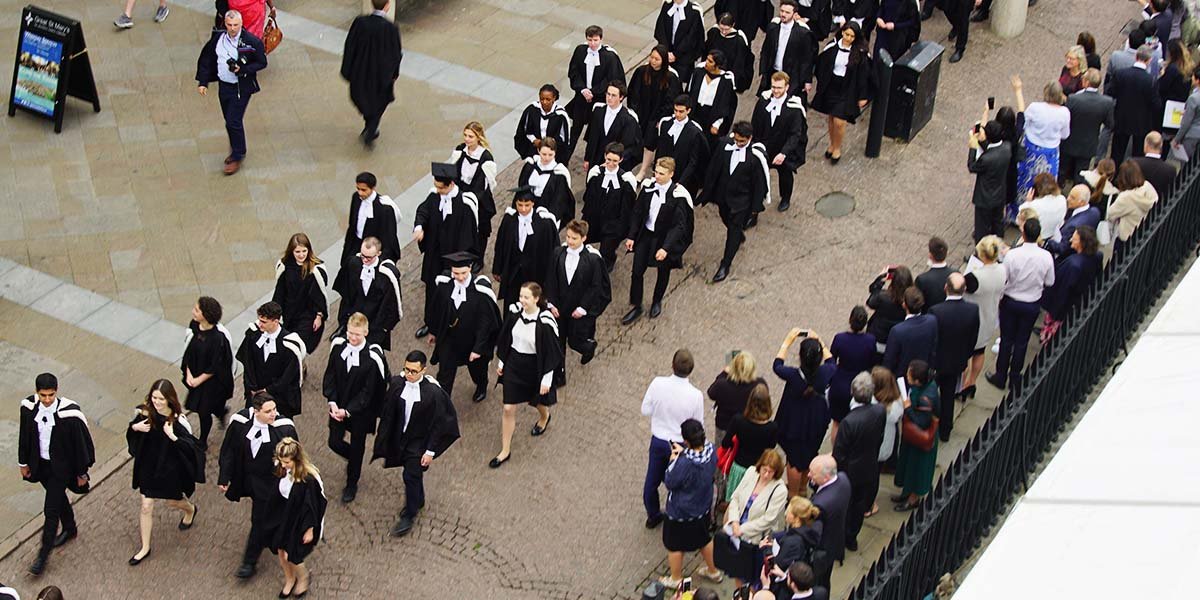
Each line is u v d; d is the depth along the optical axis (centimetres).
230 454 1812
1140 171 2158
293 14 3209
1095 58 2603
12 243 2497
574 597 1842
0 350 2262
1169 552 907
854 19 2942
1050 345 1702
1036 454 1745
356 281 2116
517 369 1980
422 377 1873
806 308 2367
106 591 1864
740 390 1841
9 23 3139
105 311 2353
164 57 3042
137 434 1841
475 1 3297
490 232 2462
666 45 2833
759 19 2989
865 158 2759
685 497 1741
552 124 2525
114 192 2628
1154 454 998
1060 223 2205
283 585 1872
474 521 1959
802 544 1580
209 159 2730
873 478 1812
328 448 2092
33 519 1973
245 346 2000
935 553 1517
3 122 2817
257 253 2491
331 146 2772
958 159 2756
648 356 2266
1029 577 905
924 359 1903
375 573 1884
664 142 2467
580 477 2033
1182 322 1139
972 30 3180
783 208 2605
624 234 2369
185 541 1939
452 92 2955
